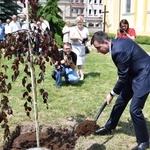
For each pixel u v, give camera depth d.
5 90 3.74
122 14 29.20
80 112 5.93
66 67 7.92
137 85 4.07
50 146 4.43
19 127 4.93
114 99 6.77
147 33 25.50
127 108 6.09
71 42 8.55
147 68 4.03
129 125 5.26
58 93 7.27
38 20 3.86
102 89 7.80
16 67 3.63
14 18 13.96
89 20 52.53
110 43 4.02
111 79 8.96
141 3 26.17
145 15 25.95
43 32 3.66
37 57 3.70
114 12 30.30
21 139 4.53
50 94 7.13
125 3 28.66
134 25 27.12
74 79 7.94
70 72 7.95
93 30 41.12
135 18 26.97
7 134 4.02
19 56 3.62
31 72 3.67
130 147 4.48
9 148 4.36
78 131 4.79
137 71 4.05
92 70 10.24
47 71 9.84
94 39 4.05
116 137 4.78
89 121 4.89
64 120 5.43
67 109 6.09
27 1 3.52
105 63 11.82
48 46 3.67
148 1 25.66
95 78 8.98
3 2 19.39
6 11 19.62
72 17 53.00
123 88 4.63
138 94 4.05
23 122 5.15
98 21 52.31
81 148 4.37
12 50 3.56
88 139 4.64
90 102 6.63
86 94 7.30
